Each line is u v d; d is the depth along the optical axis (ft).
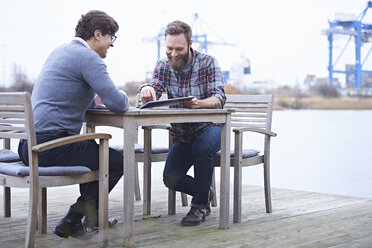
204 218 8.77
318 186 14.87
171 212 9.41
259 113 9.74
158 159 9.61
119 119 7.06
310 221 8.87
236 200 8.73
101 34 7.47
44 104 6.90
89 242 7.12
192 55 8.77
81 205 7.04
